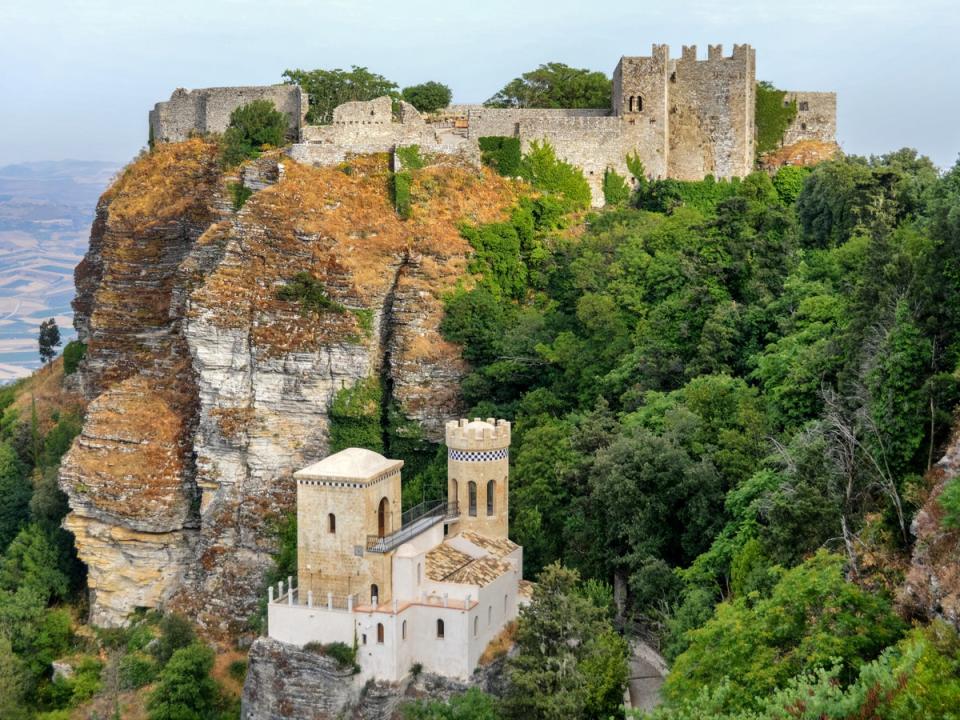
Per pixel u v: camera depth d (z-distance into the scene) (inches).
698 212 6146.7
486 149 6437.0
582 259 5836.6
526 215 6200.8
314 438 5674.2
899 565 2970.0
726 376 4542.3
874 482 3316.9
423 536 4094.5
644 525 4160.9
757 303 5034.5
